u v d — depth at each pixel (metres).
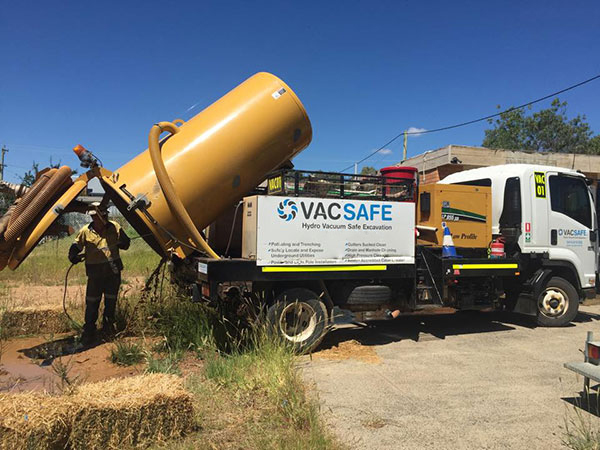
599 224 8.84
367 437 3.48
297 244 5.61
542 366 5.41
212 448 3.12
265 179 6.25
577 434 3.55
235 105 5.84
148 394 3.21
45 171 5.45
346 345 6.24
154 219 5.40
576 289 8.04
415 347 6.26
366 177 6.12
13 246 5.23
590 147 41.25
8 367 5.02
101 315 6.86
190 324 5.83
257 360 4.68
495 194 7.87
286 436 3.30
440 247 6.86
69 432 2.91
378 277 6.05
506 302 7.99
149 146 5.36
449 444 3.40
